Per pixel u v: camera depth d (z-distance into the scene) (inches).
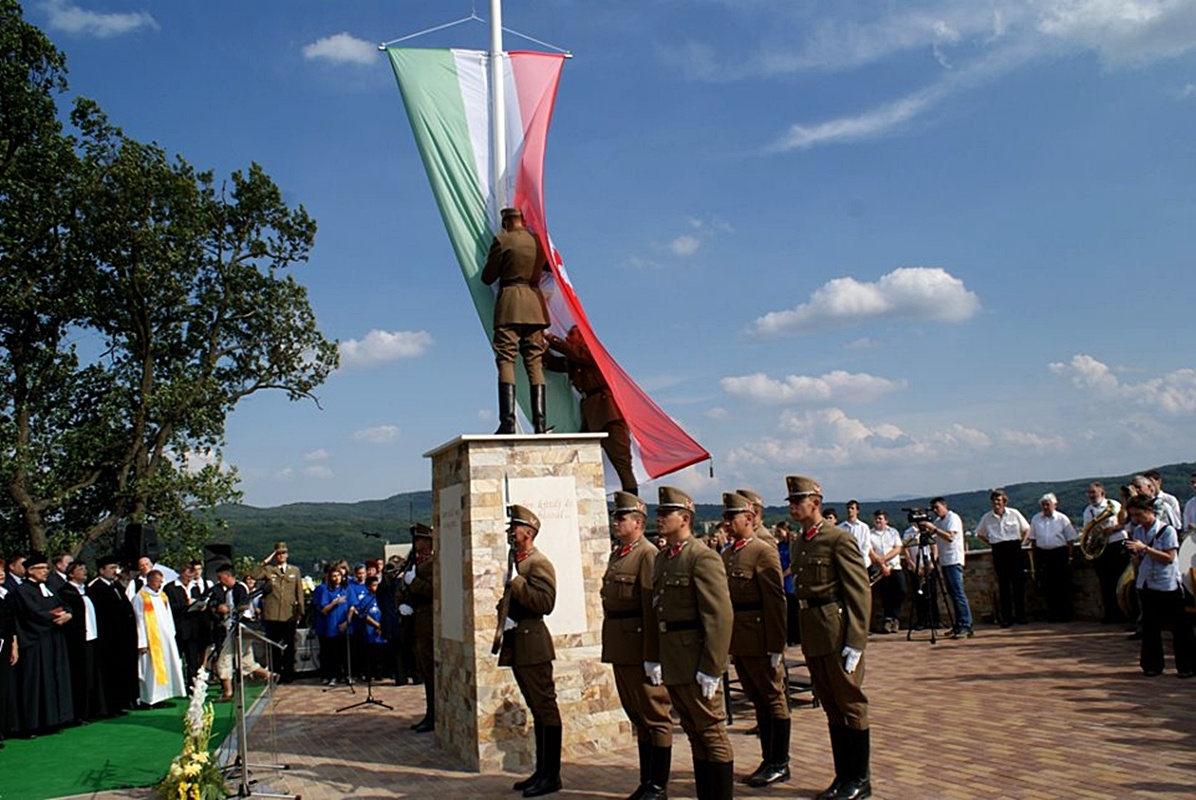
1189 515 504.7
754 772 279.6
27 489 917.8
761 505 336.5
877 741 304.3
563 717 334.3
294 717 468.1
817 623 253.9
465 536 342.0
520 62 453.7
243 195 1035.3
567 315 443.5
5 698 422.6
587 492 354.6
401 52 445.7
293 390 1101.1
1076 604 605.0
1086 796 228.4
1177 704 325.1
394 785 304.7
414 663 606.2
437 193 434.0
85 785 339.9
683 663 240.5
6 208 871.7
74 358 967.0
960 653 489.7
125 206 912.3
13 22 880.9
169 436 1013.8
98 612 506.9
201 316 1040.2
